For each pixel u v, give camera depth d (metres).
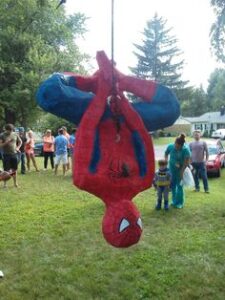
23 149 15.44
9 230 7.54
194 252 6.34
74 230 7.54
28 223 8.04
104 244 6.71
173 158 9.42
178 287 5.16
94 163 2.91
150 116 3.17
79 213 8.89
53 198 10.65
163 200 10.08
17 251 6.41
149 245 6.66
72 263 5.89
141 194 11.27
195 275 5.47
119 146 3.01
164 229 7.65
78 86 3.05
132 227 2.82
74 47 34.56
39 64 31.20
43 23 33.38
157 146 38.28
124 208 2.84
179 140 9.32
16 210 9.20
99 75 3.04
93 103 2.95
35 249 6.50
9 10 31.69
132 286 5.16
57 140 14.84
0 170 4.70
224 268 5.72
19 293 4.99
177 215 8.79
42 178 14.26
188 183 9.55
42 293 4.99
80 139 2.89
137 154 3.04
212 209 9.38
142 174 3.00
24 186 12.52
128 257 6.11
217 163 17.19
